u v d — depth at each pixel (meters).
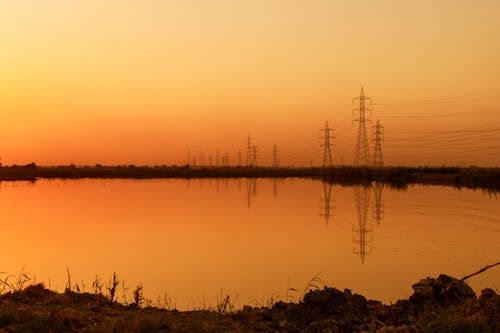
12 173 114.31
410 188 71.00
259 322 7.77
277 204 46.12
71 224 30.41
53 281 14.76
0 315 7.39
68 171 119.56
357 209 41.47
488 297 7.88
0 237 24.70
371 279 15.72
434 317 7.25
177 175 124.50
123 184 85.31
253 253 20.39
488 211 39.38
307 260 18.94
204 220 32.84
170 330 7.14
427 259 19.55
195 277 15.52
